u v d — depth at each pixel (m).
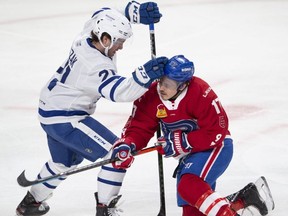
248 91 19.06
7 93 19.73
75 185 13.33
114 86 10.22
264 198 12.11
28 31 27.39
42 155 14.97
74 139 10.87
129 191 12.92
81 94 10.77
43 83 20.75
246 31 26.33
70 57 10.87
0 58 23.72
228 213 9.98
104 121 17.03
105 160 10.39
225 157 10.54
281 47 23.88
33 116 17.67
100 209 10.98
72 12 30.53
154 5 11.41
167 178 13.48
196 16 28.94
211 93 10.26
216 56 23.03
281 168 13.69
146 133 10.62
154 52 11.41
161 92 10.14
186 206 10.56
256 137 15.47
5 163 14.53
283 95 18.56
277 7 30.16
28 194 11.75
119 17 10.43
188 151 10.38
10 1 33.38
